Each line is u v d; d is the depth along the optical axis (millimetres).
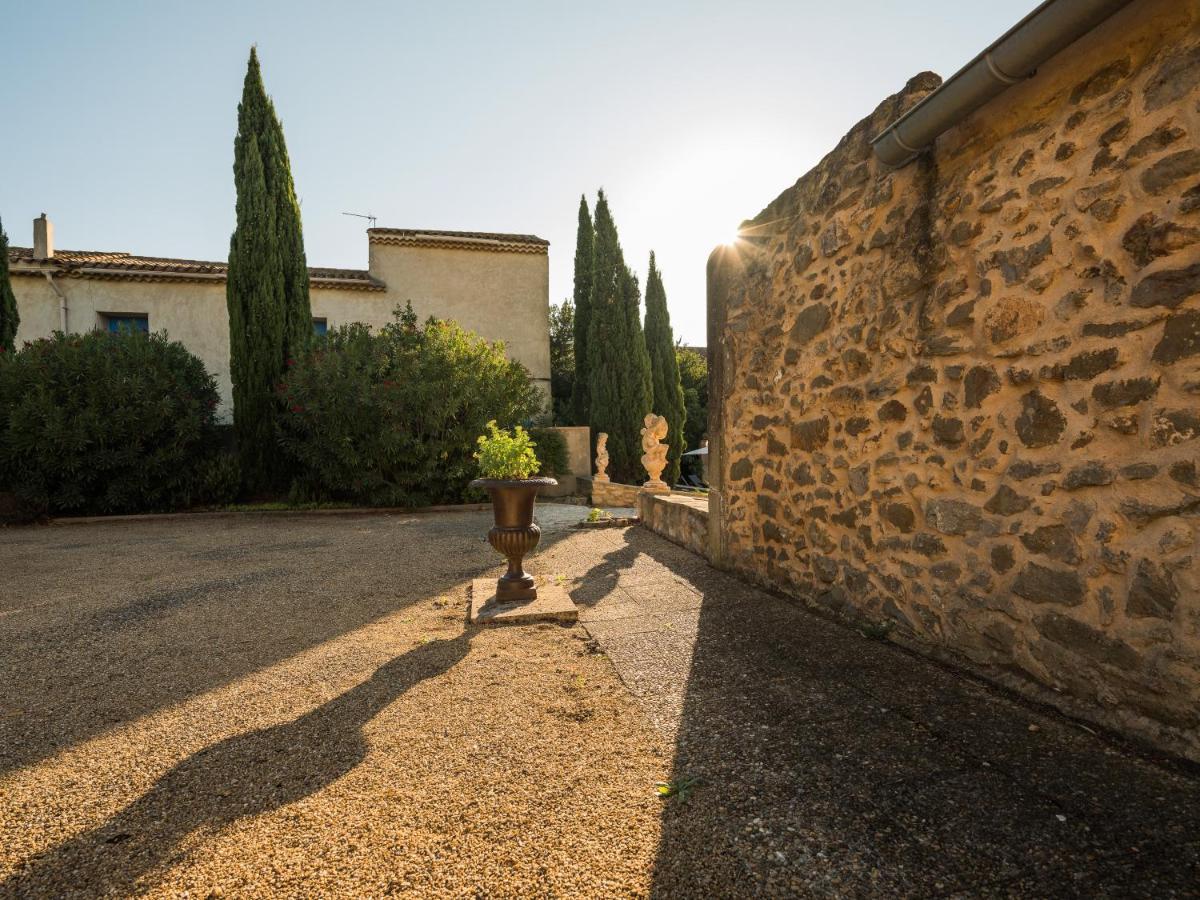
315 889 1428
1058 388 2150
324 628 3576
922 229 2799
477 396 10586
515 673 2803
